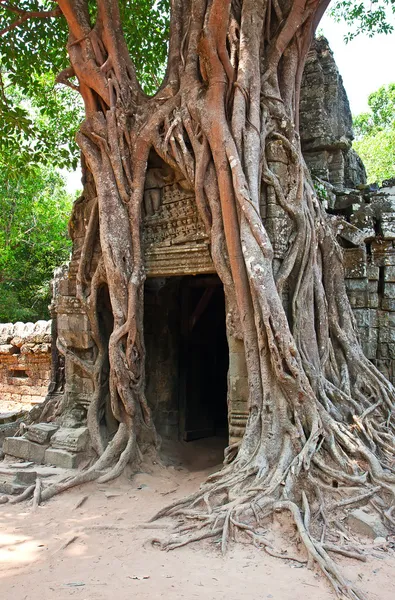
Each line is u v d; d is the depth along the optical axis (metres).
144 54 12.73
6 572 4.67
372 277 10.09
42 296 23.03
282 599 4.12
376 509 5.70
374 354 10.01
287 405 6.74
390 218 10.16
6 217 21.91
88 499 7.05
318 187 10.41
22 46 11.84
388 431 7.51
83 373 9.40
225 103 7.79
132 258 8.52
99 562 4.88
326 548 4.96
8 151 15.74
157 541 5.33
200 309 10.91
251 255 6.99
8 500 6.95
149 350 10.56
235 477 6.35
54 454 8.45
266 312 6.77
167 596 4.14
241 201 7.14
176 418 10.66
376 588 4.34
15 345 15.71
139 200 8.55
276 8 8.41
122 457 7.95
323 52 12.43
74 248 9.74
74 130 14.25
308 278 7.71
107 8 8.97
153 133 8.37
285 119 8.02
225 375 11.97
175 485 7.72
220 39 7.51
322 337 7.99
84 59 8.95
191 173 7.90
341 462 6.29
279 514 5.57
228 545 5.20
